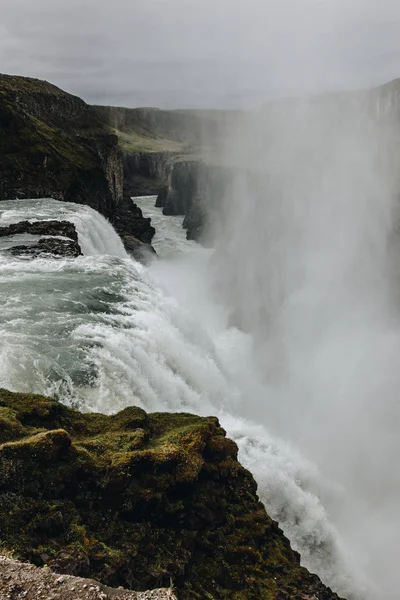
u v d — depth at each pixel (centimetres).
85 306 2214
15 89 9544
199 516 1204
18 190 6081
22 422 1202
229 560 1193
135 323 2125
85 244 4081
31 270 2762
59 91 11938
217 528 1234
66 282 2545
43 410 1240
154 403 1722
